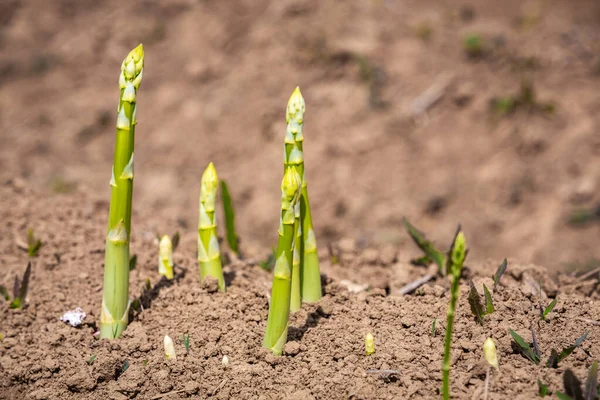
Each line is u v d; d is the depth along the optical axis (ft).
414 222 23.36
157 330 11.68
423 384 9.96
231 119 27.81
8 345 11.70
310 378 10.34
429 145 25.80
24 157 26.71
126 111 10.36
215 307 12.00
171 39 32.04
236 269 13.94
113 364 10.73
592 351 10.39
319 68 28.86
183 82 29.86
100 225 16.69
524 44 28.78
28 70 31.68
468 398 9.59
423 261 14.24
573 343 10.55
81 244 15.35
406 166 25.23
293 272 11.47
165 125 28.07
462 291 11.82
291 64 29.30
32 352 11.39
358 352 10.77
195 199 24.72
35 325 12.34
